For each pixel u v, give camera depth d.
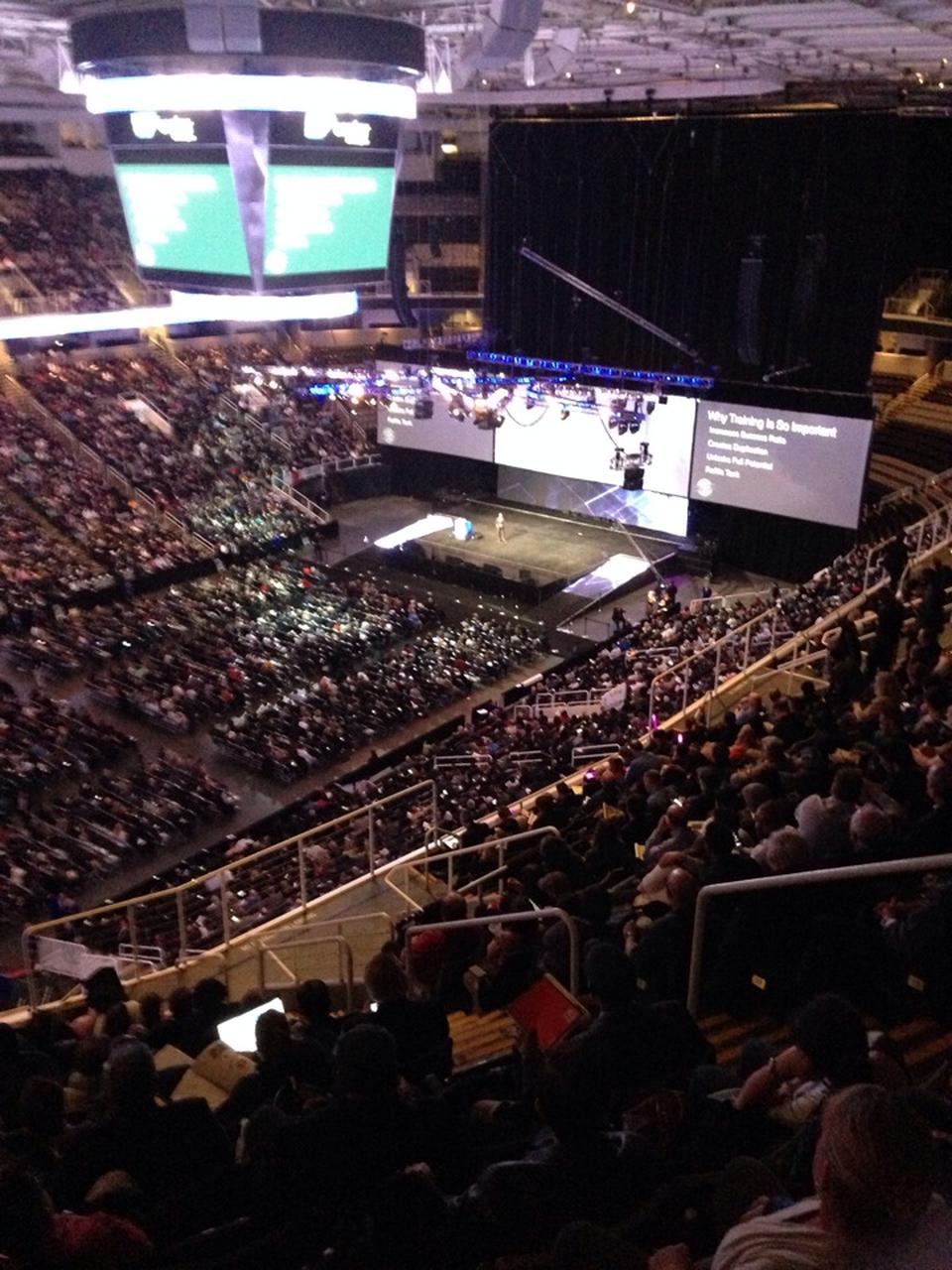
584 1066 3.43
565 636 31.16
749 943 5.50
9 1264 3.12
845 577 22.00
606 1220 3.40
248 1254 3.58
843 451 30.05
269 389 43.50
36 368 39.47
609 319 33.97
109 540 32.59
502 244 35.47
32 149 41.94
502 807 13.87
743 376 32.16
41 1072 5.99
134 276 42.81
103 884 19.61
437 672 28.31
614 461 33.59
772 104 29.50
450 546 37.00
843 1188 1.93
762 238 30.22
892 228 28.36
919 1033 5.02
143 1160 4.34
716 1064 4.60
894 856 5.81
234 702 26.58
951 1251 1.90
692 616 26.91
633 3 15.91
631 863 8.52
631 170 31.88
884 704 8.67
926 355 38.66
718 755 9.75
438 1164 3.91
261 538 35.56
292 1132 3.74
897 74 26.55
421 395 38.12
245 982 10.13
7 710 24.08
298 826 18.62
